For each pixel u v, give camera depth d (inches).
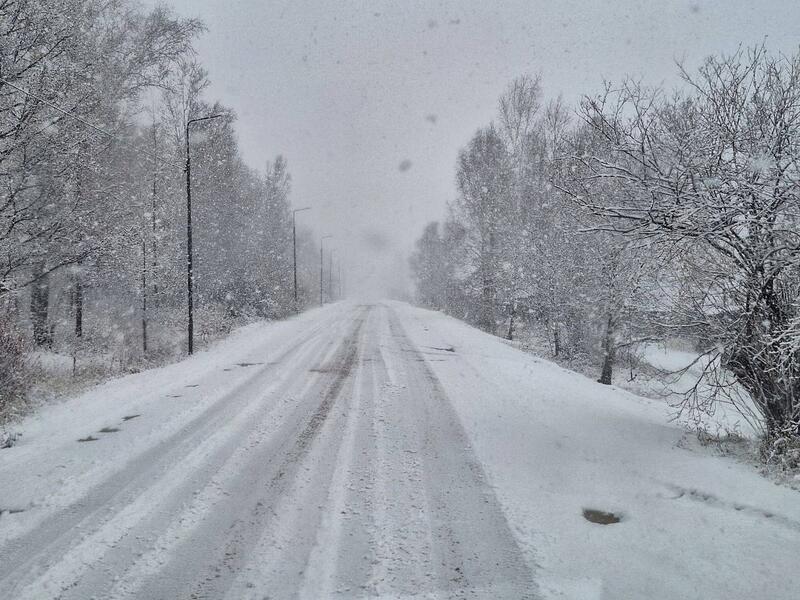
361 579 126.1
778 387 213.3
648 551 140.4
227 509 166.4
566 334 743.7
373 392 348.2
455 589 122.0
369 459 214.7
